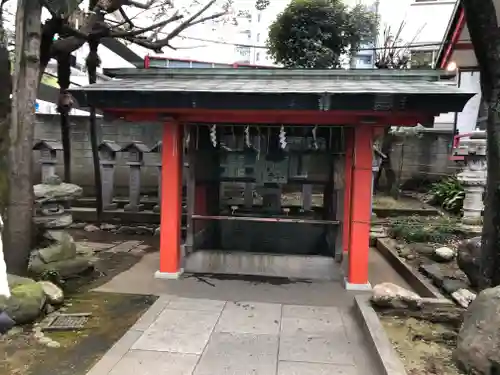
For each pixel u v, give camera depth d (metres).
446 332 4.17
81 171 11.86
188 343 4.05
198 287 5.75
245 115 5.82
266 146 6.60
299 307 5.07
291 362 3.73
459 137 10.89
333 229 6.54
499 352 3.13
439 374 3.34
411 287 6.24
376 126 5.63
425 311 4.54
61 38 8.11
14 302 4.21
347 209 6.25
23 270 5.16
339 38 12.09
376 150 11.48
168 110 5.50
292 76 6.13
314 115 5.69
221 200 7.52
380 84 5.54
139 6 8.13
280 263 6.37
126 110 5.62
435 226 9.02
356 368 3.64
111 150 10.23
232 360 3.74
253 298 5.37
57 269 5.59
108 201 10.42
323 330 4.43
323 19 11.88
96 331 4.27
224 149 6.68
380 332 3.99
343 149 6.27
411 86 5.30
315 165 6.53
